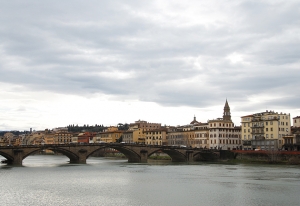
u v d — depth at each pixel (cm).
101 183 10094
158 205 7175
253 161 19050
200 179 11106
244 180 10856
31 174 12219
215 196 8100
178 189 9069
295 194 8362
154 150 19862
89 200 7606
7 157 16112
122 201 7525
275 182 10375
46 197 7894
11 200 7531
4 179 10762
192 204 7269
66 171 13412
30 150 16488
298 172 13275
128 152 19638
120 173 12800
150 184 9950
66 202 7400
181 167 15862
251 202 7462
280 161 17938
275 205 7200
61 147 17262
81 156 17850
